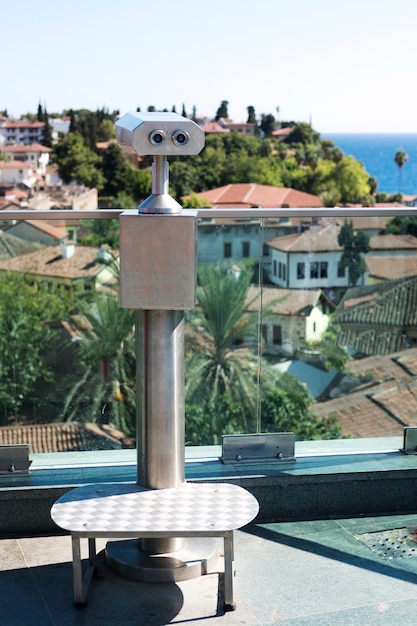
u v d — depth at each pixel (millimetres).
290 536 3281
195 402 3695
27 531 3297
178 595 2822
